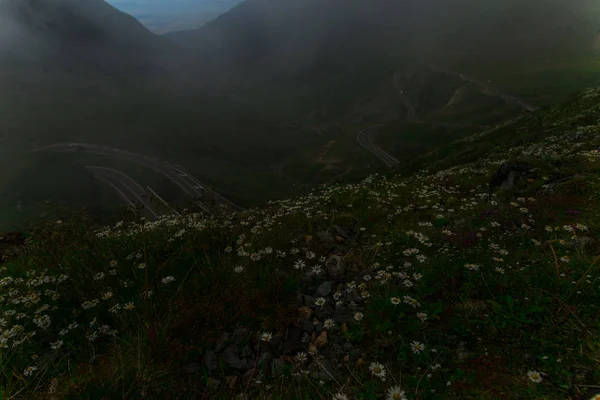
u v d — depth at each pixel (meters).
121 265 5.69
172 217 7.54
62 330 4.39
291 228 7.70
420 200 9.89
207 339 4.23
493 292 4.42
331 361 3.89
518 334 3.72
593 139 16.11
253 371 3.85
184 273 5.48
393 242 6.25
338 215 8.54
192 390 3.63
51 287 5.42
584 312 3.80
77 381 3.62
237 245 6.39
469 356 3.56
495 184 10.96
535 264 4.92
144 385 3.50
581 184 7.77
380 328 4.05
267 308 4.67
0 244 9.23
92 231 6.70
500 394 3.10
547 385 3.10
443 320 4.09
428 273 4.91
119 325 4.55
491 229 6.52
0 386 3.56
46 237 5.96
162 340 4.11
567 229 5.62
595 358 3.23
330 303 4.84
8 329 4.55
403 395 2.97
